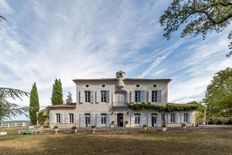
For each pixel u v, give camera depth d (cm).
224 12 953
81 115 2939
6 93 655
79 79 2986
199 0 922
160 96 2941
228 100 2842
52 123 2931
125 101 2966
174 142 1350
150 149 1092
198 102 3856
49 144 1343
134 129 2345
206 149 1058
